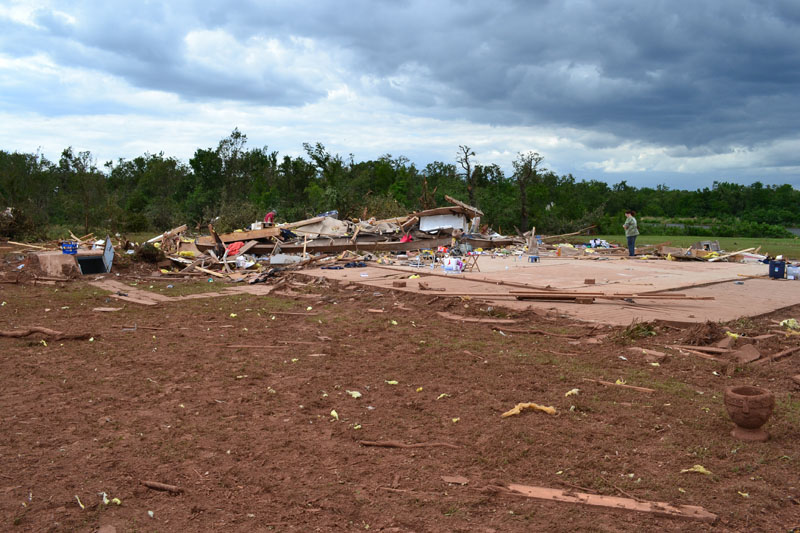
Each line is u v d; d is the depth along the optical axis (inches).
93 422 209.6
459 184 2208.4
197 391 246.7
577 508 143.1
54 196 1975.9
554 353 301.9
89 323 406.9
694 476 159.3
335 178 2154.3
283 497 151.0
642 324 333.1
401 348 319.0
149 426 205.2
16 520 140.3
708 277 562.9
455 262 629.9
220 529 135.9
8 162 1892.2
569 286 497.4
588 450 177.9
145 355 312.5
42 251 823.7
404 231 1044.5
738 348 295.1
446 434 193.5
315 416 213.8
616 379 252.5
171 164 2674.7
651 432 191.8
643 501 144.9
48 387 254.2
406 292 484.4
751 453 173.6
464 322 385.4
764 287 499.5
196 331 377.4
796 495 148.7
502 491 151.1
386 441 186.9
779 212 2591.0
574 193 2436.0
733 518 137.5
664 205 3125.0
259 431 198.8
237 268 771.4
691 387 241.3
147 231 1777.8
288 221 1770.4
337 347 323.9
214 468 169.5
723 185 2984.7
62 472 167.9
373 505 146.0
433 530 133.7
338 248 940.0
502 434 191.0
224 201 1925.4
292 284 598.5
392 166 2501.2
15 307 477.4
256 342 343.3
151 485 157.8
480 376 261.9
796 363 263.9
